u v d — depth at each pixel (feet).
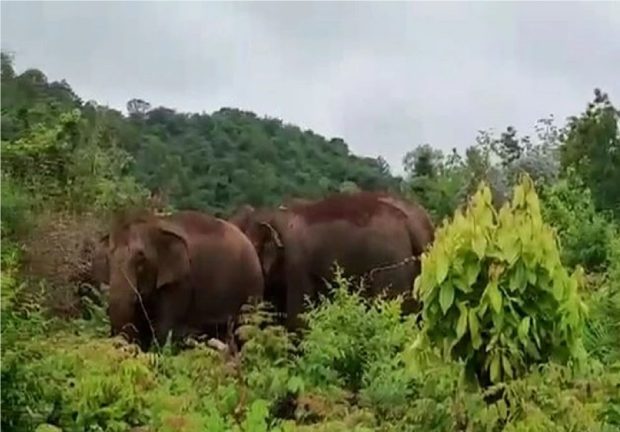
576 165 53.26
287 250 49.42
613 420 17.80
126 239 45.11
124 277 43.50
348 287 45.60
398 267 48.47
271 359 27.96
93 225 50.42
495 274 18.31
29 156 53.72
